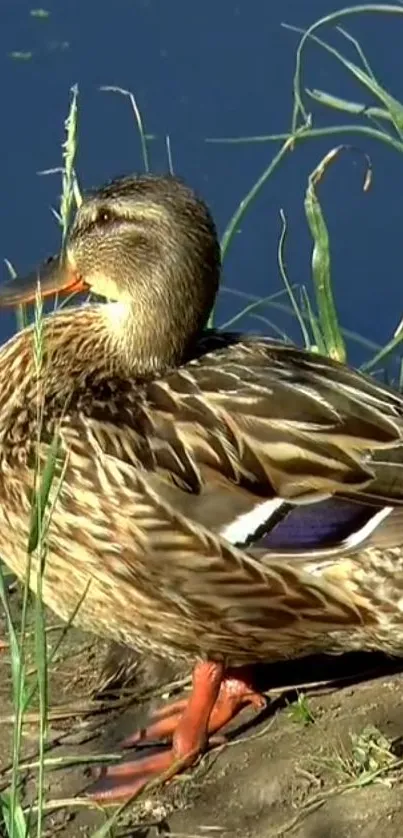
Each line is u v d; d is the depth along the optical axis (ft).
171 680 20.83
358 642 19.56
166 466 18.89
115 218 20.52
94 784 19.08
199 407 19.30
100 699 20.54
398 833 17.63
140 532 18.89
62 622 22.06
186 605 19.21
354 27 39.14
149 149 36.29
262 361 19.99
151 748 19.74
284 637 19.47
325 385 19.62
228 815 18.33
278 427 19.16
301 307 29.91
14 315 32.22
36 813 18.35
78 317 20.56
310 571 18.97
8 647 21.56
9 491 19.53
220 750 19.40
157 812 18.51
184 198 20.38
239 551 18.93
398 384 27.53
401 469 18.97
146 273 20.20
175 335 20.02
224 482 18.97
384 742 18.79
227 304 32.89
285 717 19.86
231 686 20.25
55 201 35.22
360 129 24.90
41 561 15.61
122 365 20.02
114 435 19.07
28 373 19.97
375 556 18.83
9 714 20.31
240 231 34.50
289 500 19.01
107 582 19.27
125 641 20.18
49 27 40.42
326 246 23.81
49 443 19.12
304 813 18.12
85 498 18.95
